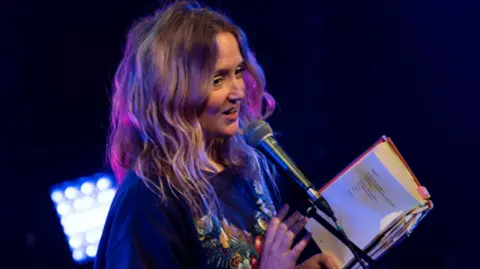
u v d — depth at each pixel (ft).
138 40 18.75
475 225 44.32
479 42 45.44
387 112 46.21
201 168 18.51
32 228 37.19
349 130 46.09
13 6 38.65
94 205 36.60
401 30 46.16
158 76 17.93
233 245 18.62
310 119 46.09
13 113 38.37
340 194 19.98
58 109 39.04
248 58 19.26
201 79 17.78
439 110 45.98
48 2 39.24
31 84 38.78
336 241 19.90
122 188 18.37
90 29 39.99
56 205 36.78
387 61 46.24
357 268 19.71
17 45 38.75
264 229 19.42
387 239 19.43
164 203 17.84
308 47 45.98
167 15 18.43
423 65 46.09
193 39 17.81
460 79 45.85
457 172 45.47
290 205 19.72
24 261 36.94
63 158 38.52
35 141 38.42
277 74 45.96
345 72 46.16
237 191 19.48
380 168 19.58
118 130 18.97
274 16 45.52
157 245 17.49
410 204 19.27
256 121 18.84
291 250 18.25
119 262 17.42
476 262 43.68
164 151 18.13
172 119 18.07
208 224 18.39
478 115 45.52
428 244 44.06
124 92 18.84
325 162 45.78
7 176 37.73
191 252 18.30
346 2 45.96
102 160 38.78
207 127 18.58
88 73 39.78
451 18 45.78
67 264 37.04
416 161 45.98
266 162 20.81
